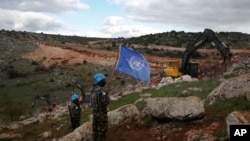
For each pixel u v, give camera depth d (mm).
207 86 19469
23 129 21109
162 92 20656
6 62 75250
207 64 50094
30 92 53781
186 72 31641
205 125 12070
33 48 88750
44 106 43250
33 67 68688
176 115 12484
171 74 31250
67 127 18266
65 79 57469
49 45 91000
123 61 13312
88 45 107188
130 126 13500
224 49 28953
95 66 61906
